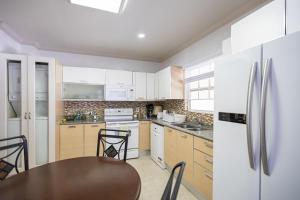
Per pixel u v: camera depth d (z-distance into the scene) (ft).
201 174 6.45
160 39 9.59
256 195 3.70
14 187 3.41
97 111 12.58
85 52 12.00
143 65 14.23
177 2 6.05
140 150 12.02
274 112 3.30
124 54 12.53
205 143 6.22
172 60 12.76
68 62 11.91
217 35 8.27
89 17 7.09
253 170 3.77
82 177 3.90
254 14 4.63
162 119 12.10
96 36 9.14
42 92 9.14
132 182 3.68
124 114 12.69
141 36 9.16
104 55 12.73
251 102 3.69
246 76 3.97
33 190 3.30
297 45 2.98
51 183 3.59
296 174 2.96
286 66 3.14
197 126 8.89
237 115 4.20
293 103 3.02
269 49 3.44
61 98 10.55
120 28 8.16
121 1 5.92
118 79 12.20
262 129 3.44
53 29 8.25
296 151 2.97
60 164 4.68
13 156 8.39
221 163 4.72
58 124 9.73
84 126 10.34
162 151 9.93
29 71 8.54
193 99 10.54
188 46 10.70
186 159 7.48
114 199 3.05
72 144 10.05
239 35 5.10
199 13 6.81
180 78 11.21
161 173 9.27
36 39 9.53
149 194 7.21
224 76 4.63
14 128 8.53
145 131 12.10
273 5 4.12
